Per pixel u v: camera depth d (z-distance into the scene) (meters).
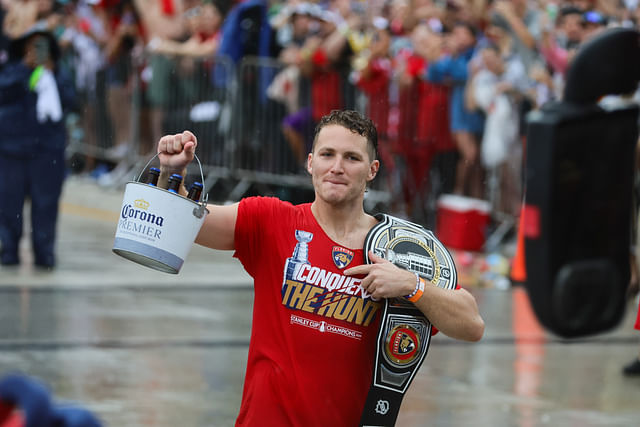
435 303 4.03
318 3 16.20
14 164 12.73
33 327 9.73
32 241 13.02
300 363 4.11
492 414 7.56
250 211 4.25
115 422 6.90
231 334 9.77
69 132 20.72
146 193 4.00
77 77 19.77
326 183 4.17
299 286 4.16
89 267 13.38
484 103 13.89
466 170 14.36
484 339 10.12
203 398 7.61
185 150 4.11
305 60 15.35
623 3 13.02
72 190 19.45
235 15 16.45
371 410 4.07
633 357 9.62
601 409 7.81
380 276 4.00
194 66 17.09
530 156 3.11
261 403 4.12
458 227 13.98
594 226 3.15
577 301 3.14
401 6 14.94
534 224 3.11
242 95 16.53
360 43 15.22
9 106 12.57
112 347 9.06
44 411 1.65
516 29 13.59
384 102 14.82
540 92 13.35
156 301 11.30
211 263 14.17
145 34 18.61
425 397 7.98
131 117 18.47
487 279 13.12
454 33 14.31
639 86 3.27
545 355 9.56
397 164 14.91
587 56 3.09
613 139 3.14
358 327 4.14
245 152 16.59
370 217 4.36
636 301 11.61
